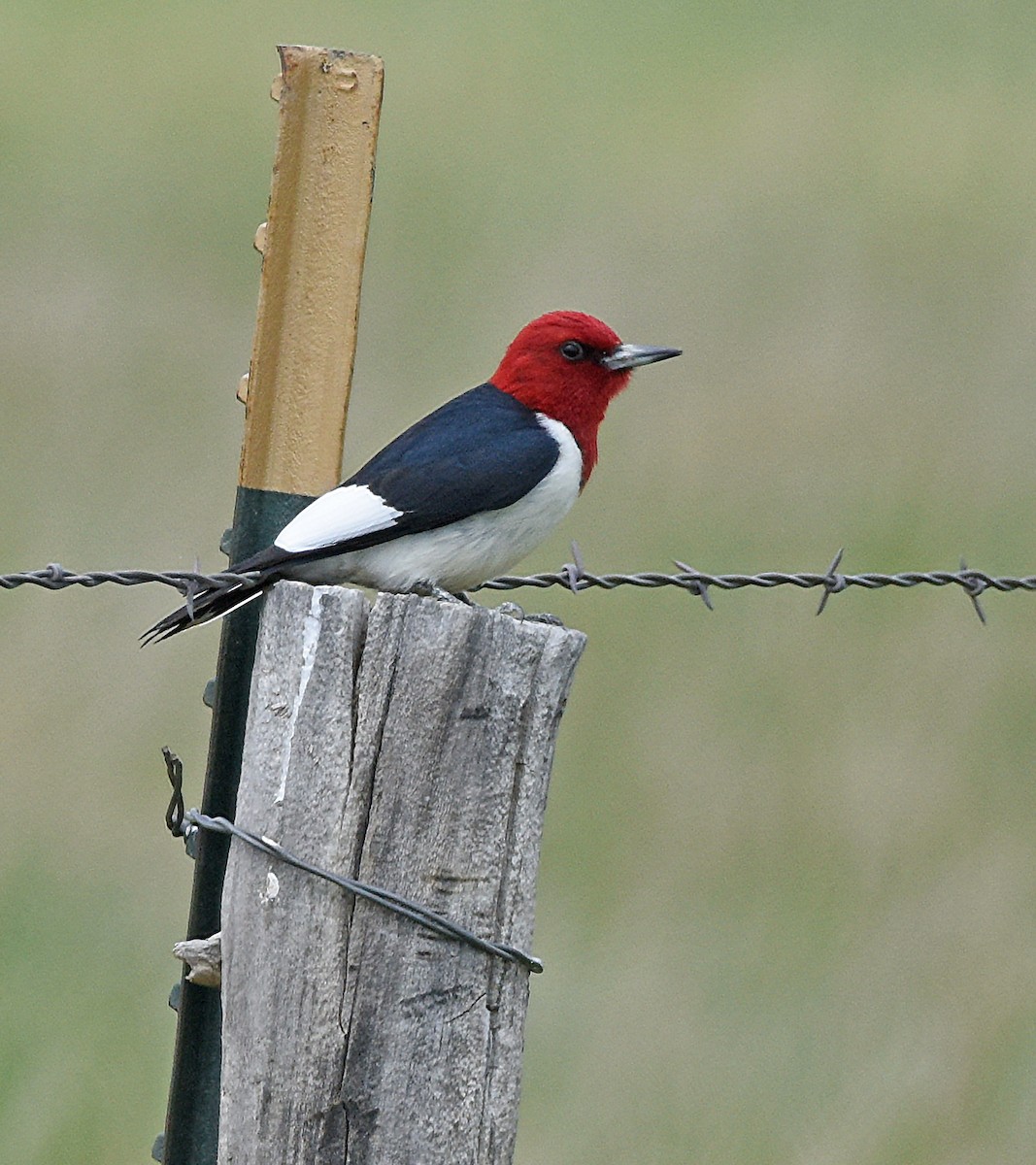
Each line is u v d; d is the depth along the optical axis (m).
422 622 6.25
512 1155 6.56
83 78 19.80
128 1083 10.60
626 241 17.33
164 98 19.52
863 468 15.12
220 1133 6.51
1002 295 17.06
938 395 15.91
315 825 6.29
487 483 8.71
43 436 14.25
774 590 14.16
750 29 23.72
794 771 12.59
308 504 7.94
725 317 16.56
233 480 14.10
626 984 11.29
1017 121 20.56
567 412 9.46
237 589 7.75
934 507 14.88
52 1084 10.55
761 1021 11.09
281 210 7.85
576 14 23.70
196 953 6.69
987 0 24.88
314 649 6.27
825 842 12.11
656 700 13.12
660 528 14.52
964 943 11.52
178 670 12.69
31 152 17.88
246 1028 6.40
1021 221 18.16
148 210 17.16
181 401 14.73
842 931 11.64
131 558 13.38
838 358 16.23
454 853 6.31
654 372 16.00
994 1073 10.90
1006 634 13.89
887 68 22.11
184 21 21.56
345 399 7.90
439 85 20.41
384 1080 6.34
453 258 16.66
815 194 18.45
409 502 8.59
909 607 14.21
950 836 12.18
